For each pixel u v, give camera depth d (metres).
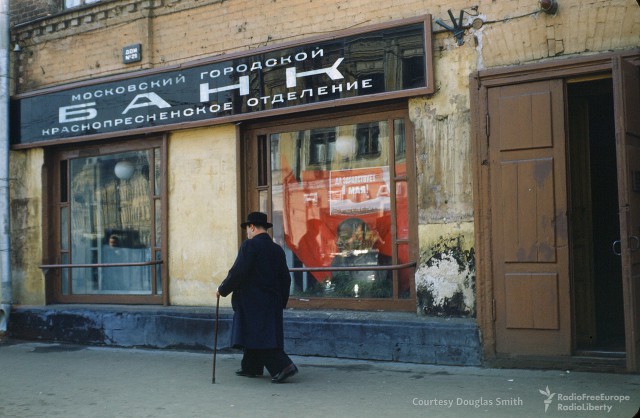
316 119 8.80
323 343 8.15
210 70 9.19
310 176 8.91
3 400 6.63
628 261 6.46
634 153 6.72
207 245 9.34
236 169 9.12
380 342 7.81
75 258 10.66
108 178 10.38
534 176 7.23
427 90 7.71
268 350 7.01
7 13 10.80
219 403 6.29
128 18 9.95
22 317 10.44
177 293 9.56
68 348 9.62
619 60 6.59
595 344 7.99
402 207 8.33
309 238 8.92
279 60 8.69
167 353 8.95
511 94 7.37
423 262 7.86
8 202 10.72
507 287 7.31
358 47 8.17
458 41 7.66
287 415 5.82
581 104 8.20
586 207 8.16
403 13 8.02
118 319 9.55
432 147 7.82
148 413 6.03
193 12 9.48
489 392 6.36
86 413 6.09
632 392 6.21
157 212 9.86
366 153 8.55
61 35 10.59
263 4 8.95
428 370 7.32
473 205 7.53
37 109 10.66
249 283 7.00
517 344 7.26
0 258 10.64
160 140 9.78
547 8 7.13
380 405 6.05
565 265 7.09
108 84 10.02
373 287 8.51
